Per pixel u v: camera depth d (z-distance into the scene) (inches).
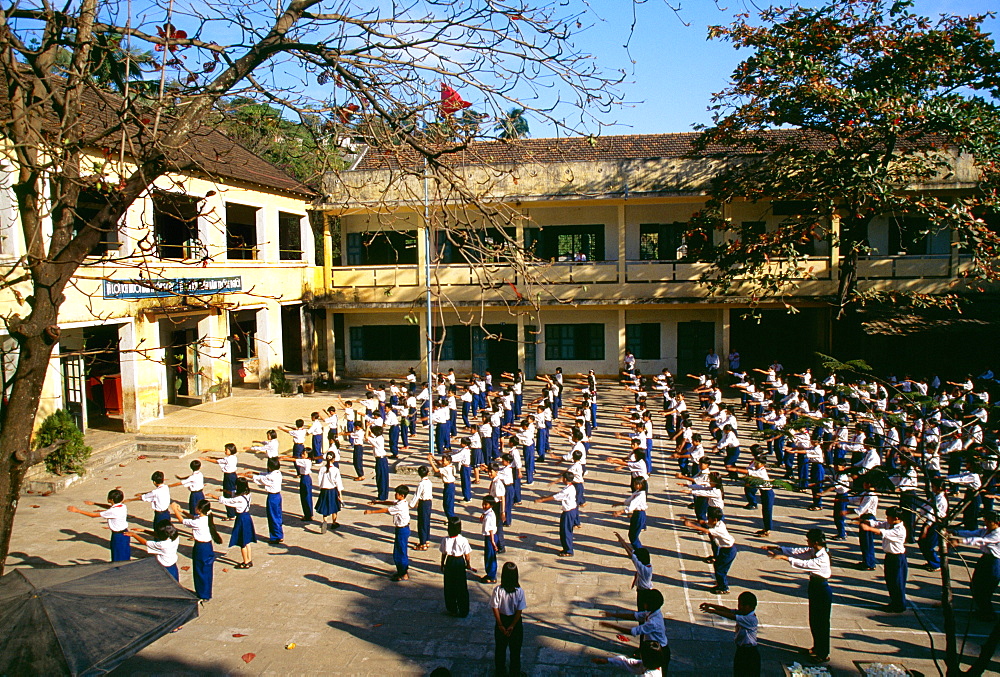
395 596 386.6
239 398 840.9
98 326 676.7
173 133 235.9
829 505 521.3
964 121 656.4
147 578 261.3
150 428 689.6
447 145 263.1
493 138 248.5
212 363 828.6
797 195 777.6
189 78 257.9
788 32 725.3
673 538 459.8
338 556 443.5
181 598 253.0
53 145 220.7
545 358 1015.6
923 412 348.8
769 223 929.5
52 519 502.0
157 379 711.1
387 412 663.8
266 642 337.4
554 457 652.1
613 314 997.8
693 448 561.0
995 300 837.8
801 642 327.9
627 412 773.3
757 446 480.4
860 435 478.3
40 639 218.1
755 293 804.6
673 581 395.2
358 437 603.8
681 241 962.7
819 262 888.9
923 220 906.1
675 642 328.2
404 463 625.0
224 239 789.2
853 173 693.9
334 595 388.2
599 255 978.7
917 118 662.5
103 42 238.5
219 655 325.7
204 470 625.9
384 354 1051.3
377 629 349.1
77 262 219.1
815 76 697.0
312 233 983.0
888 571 355.3
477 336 1024.2
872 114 666.8
